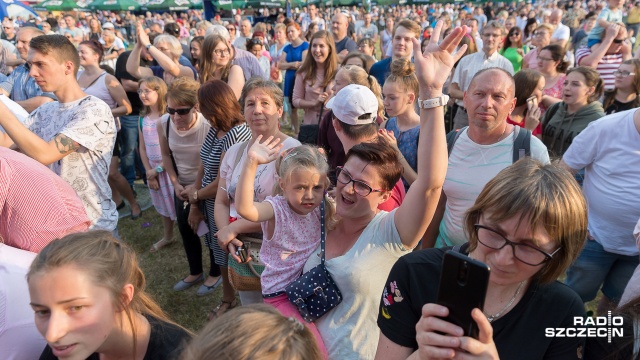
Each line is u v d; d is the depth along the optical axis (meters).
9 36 9.10
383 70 5.71
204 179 3.34
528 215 1.18
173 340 1.46
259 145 2.10
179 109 3.51
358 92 2.67
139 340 1.44
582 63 5.59
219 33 5.37
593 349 1.30
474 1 26.00
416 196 1.73
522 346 1.30
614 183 2.55
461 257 1.08
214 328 1.12
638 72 3.98
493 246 1.25
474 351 1.07
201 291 3.94
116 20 25.55
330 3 24.19
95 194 2.95
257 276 2.52
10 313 1.63
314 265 1.99
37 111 2.99
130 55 5.50
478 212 1.33
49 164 2.72
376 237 1.86
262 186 2.62
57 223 2.04
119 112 5.19
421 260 1.43
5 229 2.02
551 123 3.82
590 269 2.79
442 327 1.11
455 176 2.61
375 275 1.84
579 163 2.73
